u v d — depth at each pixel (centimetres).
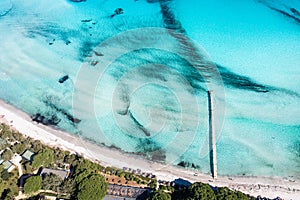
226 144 8025
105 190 6419
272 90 9406
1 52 10406
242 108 8856
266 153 7894
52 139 7900
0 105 8788
